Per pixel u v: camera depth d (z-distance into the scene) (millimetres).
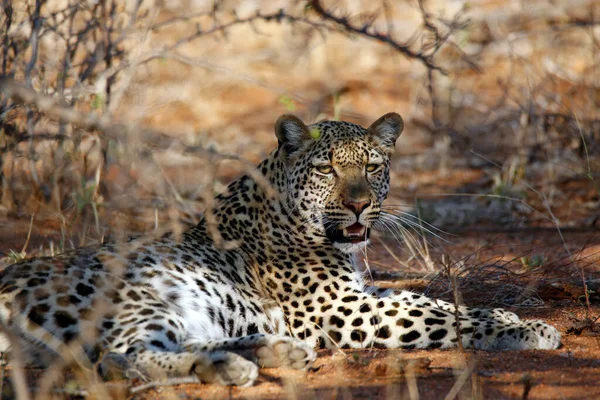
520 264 12562
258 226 9852
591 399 7148
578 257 12820
